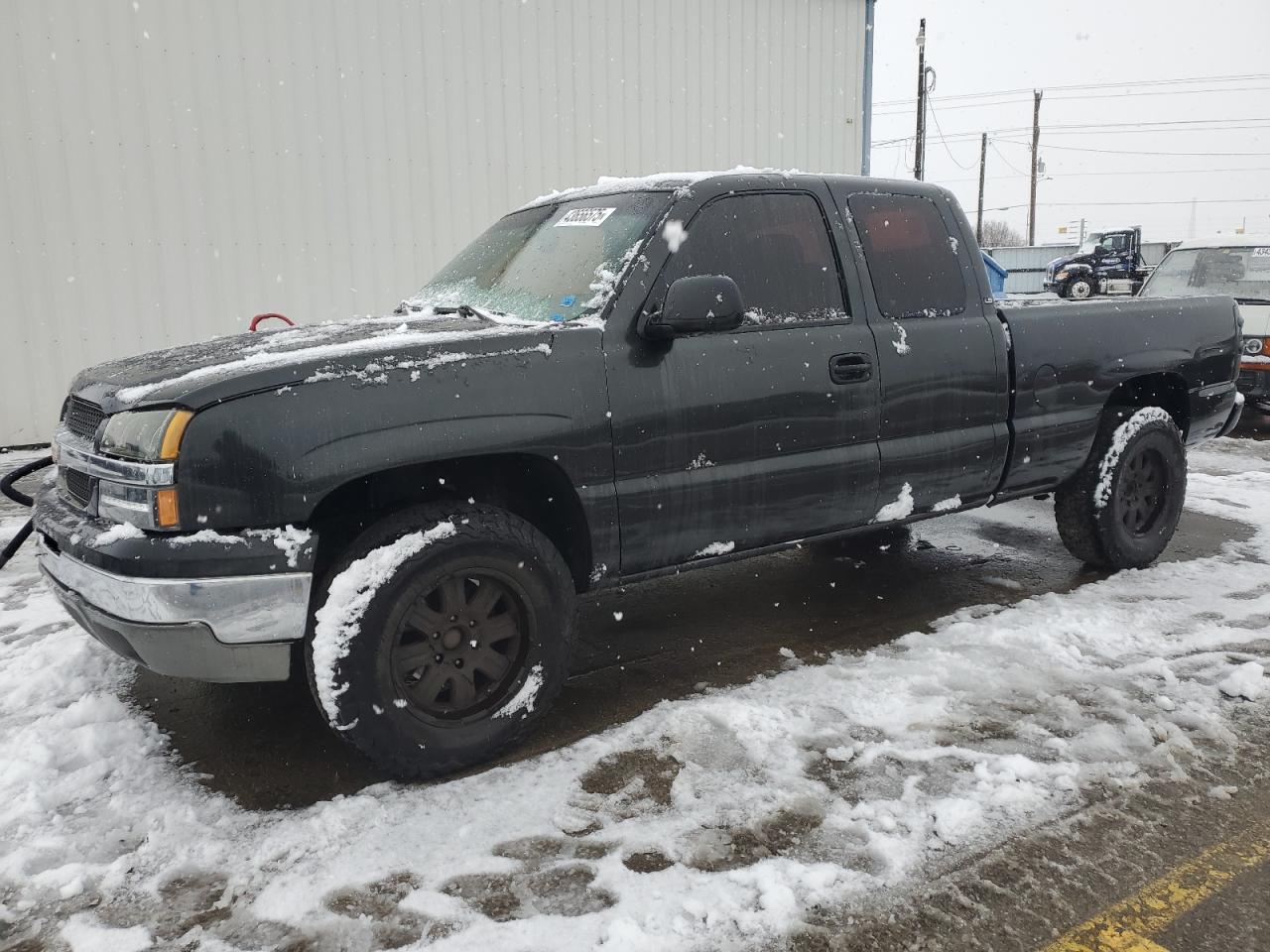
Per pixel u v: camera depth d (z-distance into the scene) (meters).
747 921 2.12
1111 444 4.45
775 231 3.48
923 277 3.87
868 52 12.04
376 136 9.02
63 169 7.90
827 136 11.87
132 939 2.11
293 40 8.54
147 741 3.02
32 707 3.30
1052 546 5.23
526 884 2.27
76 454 2.78
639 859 2.37
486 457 2.95
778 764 2.81
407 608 2.69
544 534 3.19
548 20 9.67
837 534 3.71
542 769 2.83
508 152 9.68
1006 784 2.66
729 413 3.26
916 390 3.74
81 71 7.84
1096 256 27.27
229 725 3.18
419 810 2.61
